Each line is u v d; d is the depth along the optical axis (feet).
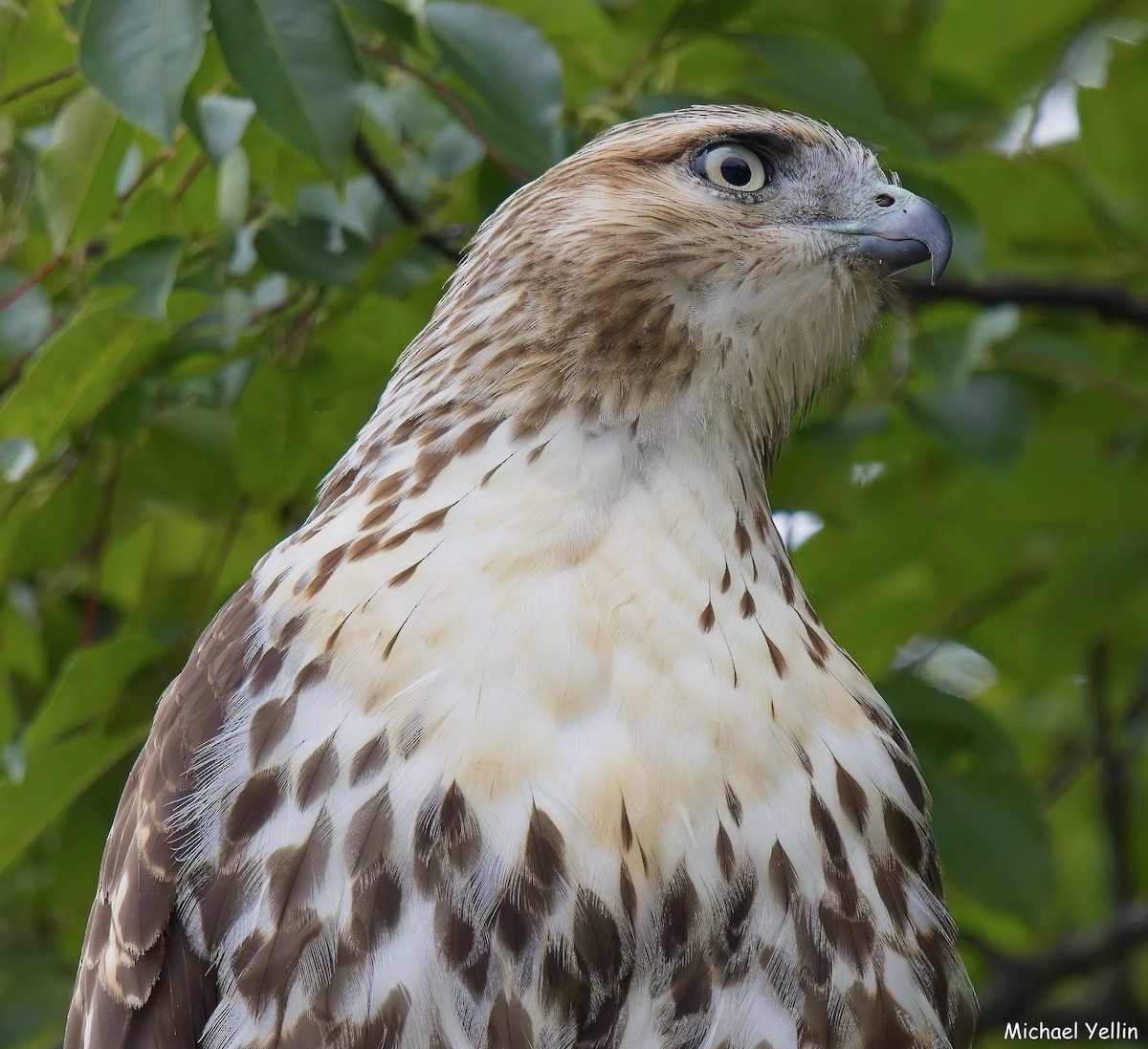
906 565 36.47
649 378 24.31
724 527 23.44
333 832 21.11
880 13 39.06
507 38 27.78
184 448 33.32
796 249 25.91
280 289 32.35
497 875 20.74
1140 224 38.11
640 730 21.16
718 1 30.45
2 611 32.45
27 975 36.42
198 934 21.67
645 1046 20.90
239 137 28.40
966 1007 23.58
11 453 30.45
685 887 20.92
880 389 34.96
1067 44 37.73
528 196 25.59
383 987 20.71
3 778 30.55
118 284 27.40
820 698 22.47
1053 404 38.47
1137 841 47.26
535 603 21.71
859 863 21.88
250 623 22.82
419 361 25.20
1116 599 37.63
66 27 27.09
